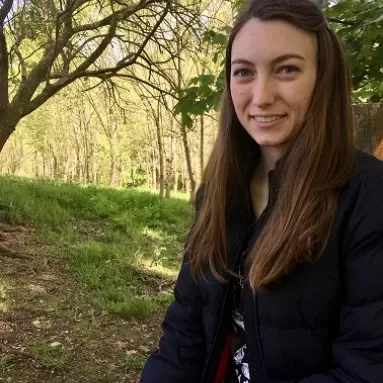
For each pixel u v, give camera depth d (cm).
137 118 1911
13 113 571
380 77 249
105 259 642
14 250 612
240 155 132
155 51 870
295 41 109
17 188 948
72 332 439
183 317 141
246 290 116
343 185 107
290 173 112
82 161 2592
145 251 743
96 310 490
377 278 101
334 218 105
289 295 107
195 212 145
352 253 104
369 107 211
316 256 105
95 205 959
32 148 2969
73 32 567
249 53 112
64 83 585
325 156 110
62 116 2153
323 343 108
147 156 2534
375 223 101
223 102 136
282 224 109
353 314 103
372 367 100
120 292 544
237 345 127
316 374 107
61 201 952
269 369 112
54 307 477
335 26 243
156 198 1155
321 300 106
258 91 112
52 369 373
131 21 575
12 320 444
